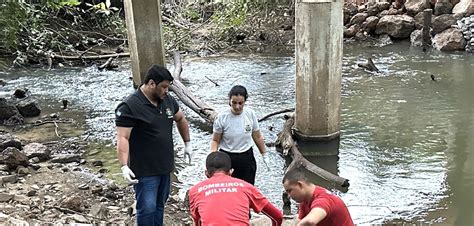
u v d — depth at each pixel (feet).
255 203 14.10
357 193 24.14
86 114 36.42
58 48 53.98
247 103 37.42
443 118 32.99
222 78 44.93
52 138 31.81
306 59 28.66
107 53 54.08
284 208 22.90
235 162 19.22
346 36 58.80
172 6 69.05
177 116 17.39
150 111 16.19
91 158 28.71
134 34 41.42
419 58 49.29
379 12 59.77
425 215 22.04
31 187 23.57
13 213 20.11
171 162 16.94
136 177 16.52
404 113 34.09
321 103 29.14
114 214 21.16
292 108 34.63
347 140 30.19
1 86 43.91
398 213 22.26
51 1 41.29
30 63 51.39
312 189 13.39
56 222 19.40
